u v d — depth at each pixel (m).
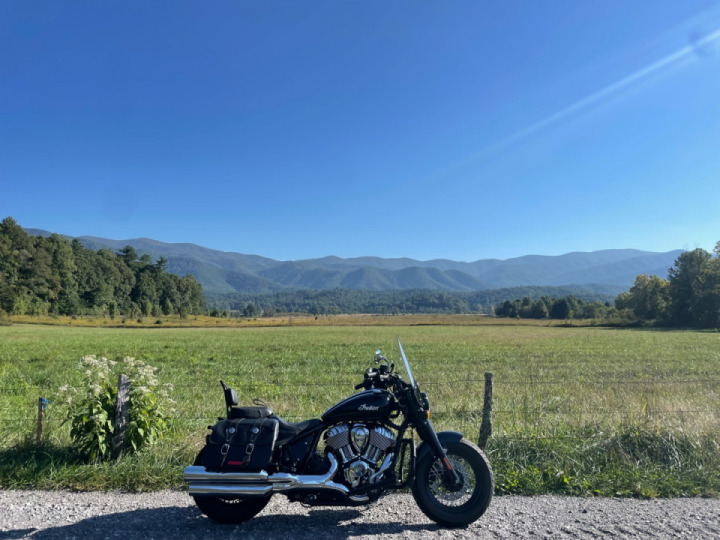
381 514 4.82
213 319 137.88
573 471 5.87
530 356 28.91
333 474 4.48
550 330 78.94
